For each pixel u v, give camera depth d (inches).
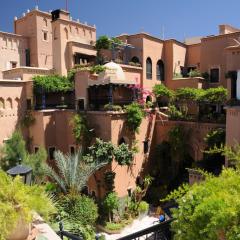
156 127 981.2
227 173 213.2
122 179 852.0
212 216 167.9
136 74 1062.4
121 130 849.5
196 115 929.5
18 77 1008.2
